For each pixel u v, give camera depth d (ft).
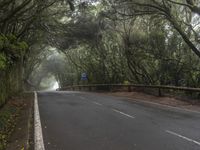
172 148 30.83
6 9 62.54
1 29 66.64
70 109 62.18
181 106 66.74
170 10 82.99
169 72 100.48
